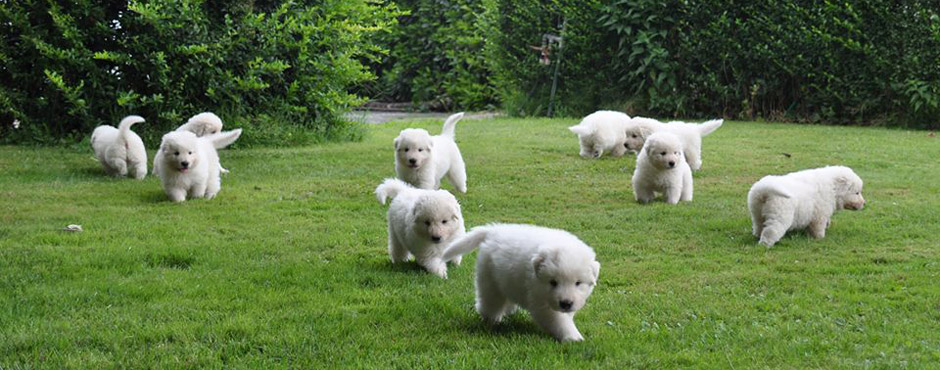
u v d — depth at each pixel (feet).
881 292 18.24
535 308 15.33
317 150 41.88
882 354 14.28
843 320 16.30
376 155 39.96
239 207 27.89
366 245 22.98
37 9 42.88
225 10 45.16
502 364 13.97
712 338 15.28
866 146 42.01
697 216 26.50
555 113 63.31
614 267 20.53
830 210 23.71
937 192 30.01
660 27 59.82
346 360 14.28
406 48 82.17
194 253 21.50
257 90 45.37
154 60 41.86
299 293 18.20
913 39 51.49
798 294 18.10
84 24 43.29
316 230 24.56
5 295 17.70
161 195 29.96
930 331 15.61
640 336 15.42
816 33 54.08
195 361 14.16
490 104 74.02
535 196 30.12
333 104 47.55
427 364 14.06
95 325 15.90
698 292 18.34
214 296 17.93
